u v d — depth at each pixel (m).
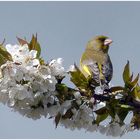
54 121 9.95
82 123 10.09
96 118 10.34
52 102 9.62
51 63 9.54
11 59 9.34
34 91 9.32
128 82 10.52
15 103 9.48
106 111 10.17
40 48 9.90
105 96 10.16
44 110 9.77
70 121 10.06
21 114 9.73
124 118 10.49
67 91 9.70
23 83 9.28
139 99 10.57
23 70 9.14
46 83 9.30
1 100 9.27
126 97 10.44
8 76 9.05
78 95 9.74
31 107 9.70
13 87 9.02
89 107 9.98
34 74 9.22
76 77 10.09
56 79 9.75
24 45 9.51
